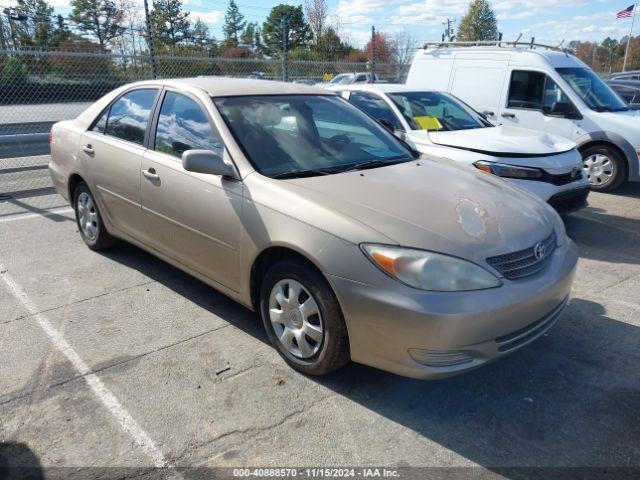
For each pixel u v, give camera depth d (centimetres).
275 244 308
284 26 1133
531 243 298
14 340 361
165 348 353
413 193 323
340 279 279
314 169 354
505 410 295
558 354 352
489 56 875
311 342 315
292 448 264
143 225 425
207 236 359
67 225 616
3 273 474
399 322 264
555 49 895
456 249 272
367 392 309
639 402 303
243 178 336
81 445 264
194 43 1609
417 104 686
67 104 1090
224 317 396
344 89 725
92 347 353
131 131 440
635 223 663
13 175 884
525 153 573
